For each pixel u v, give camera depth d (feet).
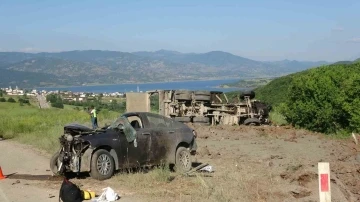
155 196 34.45
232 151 57.57
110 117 115.85
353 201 34.65
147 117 44.96
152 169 44.21
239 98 91.91
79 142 40.83
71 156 40.96
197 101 91.81
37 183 40.60
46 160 54.80
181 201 32.76
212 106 93.45
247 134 73.67
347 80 71.05
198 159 51.75
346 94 70.69
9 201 34.19
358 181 38.99
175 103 91.61
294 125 82.43
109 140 41.57
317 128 77.00
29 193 36.73
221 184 36.96
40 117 127.95
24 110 191.93
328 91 73.61
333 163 45.73
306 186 36.60
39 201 34.06
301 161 48.42
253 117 88.28
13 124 100.83
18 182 41.09
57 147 63.31
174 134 45.52
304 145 61.62
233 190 35.24
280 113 93.45
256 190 35.29
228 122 88.74
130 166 42.70
